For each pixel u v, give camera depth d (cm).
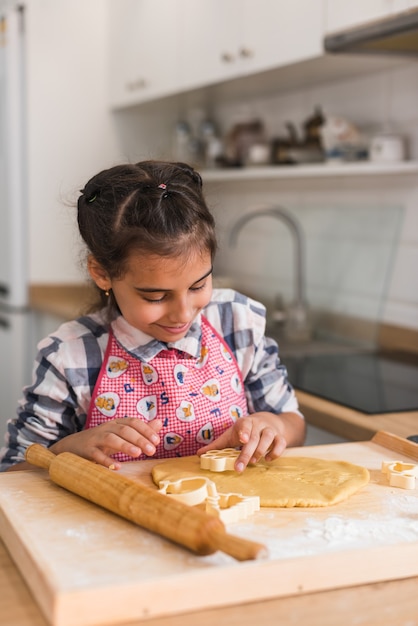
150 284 110
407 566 84
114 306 130
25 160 334
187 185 122
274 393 142
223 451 117
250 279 315
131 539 85
